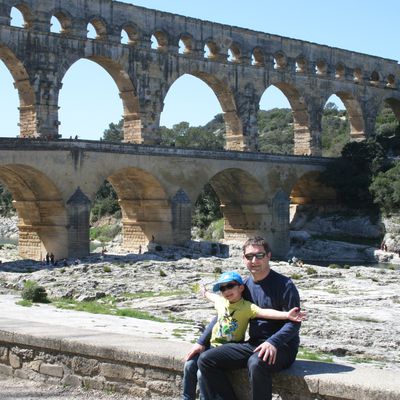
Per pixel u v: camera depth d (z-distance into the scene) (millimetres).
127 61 97250
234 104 110188
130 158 91312
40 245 87750
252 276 14531
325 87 122938
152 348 16391
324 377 13578
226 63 108688
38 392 17047
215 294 15281
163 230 97000
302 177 121188
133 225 100438
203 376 14125
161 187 95250
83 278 61812
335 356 31250
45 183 83812
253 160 106812
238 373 14438
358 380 13367
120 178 98250
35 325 19547
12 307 39500
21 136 89500
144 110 99125
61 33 90188
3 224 186000
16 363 18344
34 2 87688
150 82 99875
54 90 89500
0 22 84750
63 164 84000
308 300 52094
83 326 30891
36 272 66625
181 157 97250
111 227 153750
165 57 101312
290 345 13867
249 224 112250
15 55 86250
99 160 87750
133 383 16375
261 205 109938
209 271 72625
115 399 16344
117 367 16609
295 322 13656
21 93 89000
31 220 88188
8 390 17250
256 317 14211
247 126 111500
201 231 140625
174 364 15695
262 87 113688
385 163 119562
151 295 53000
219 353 13961
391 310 47781
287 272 72312
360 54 129125
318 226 122688
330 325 39125
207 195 146375
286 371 13992
